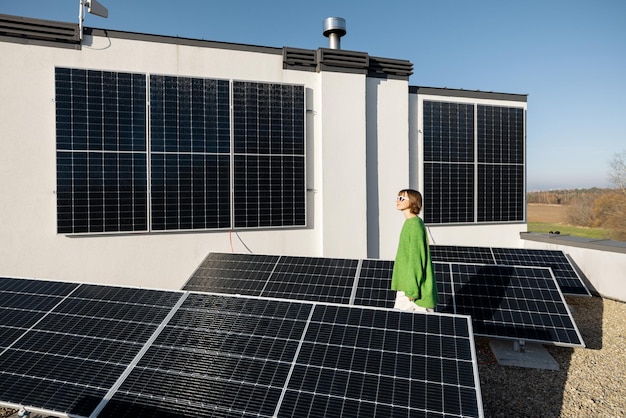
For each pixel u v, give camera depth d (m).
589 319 8.00
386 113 10.10
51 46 7.84
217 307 4.54
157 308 4.62
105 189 8.05
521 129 12.02
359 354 3.71
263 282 7.37
